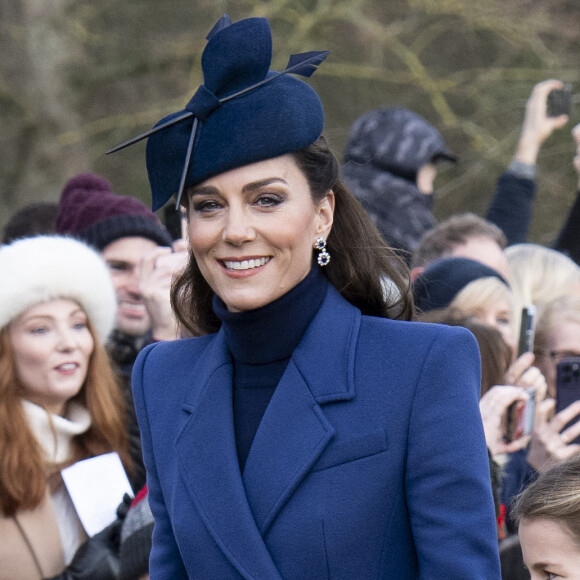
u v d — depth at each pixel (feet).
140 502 18.34
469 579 11.89
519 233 32.86
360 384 12.81
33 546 19.27
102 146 72.08
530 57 71.10
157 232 27.84
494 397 20.51
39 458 19.52
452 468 12.28
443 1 69.31
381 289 14.10
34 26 66.28
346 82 75.25
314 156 12.94
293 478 12.50
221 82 12.67
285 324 13.26
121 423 21.11
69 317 20.57
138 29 73.15
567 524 13.55
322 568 12.26
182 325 15.99
